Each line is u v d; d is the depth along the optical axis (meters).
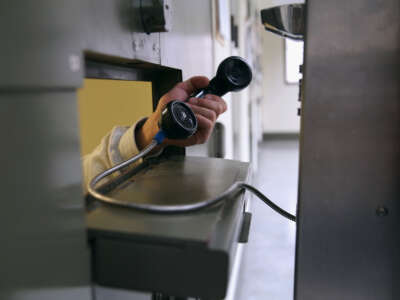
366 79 0.54
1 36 0.30
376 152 0.56
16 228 0.33
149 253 0.43
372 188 0.57
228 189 0.54
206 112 0.75
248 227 0.61
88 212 0.49
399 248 0.58
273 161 5.53
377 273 0.59
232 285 2.06
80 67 0.42
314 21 0.54
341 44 0.54
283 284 2.24
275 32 0.83
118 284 0.45
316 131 0.57
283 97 7.51
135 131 0.82
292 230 2.96
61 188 0.39
